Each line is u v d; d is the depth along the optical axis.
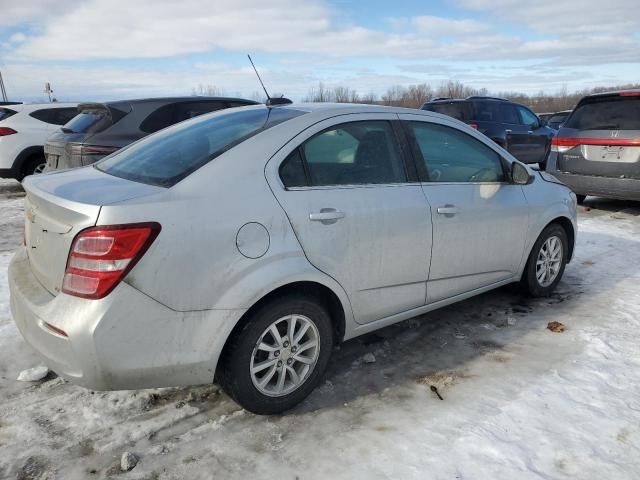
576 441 2.61
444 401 2.99
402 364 3.43
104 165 3.16
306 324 2.87
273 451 2.58
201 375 2.56
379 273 3.14
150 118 6.98
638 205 8.58
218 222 2.49
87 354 2.28
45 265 2.54
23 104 9.50
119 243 2.26
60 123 9.56
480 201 3.68
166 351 2.43
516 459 2.49
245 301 2.55
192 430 2.73
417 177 3.37
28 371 3.14
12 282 2.77
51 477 2.39
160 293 2.37
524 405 2.92
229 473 2.43
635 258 5.68
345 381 3.22
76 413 2.84
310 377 2.95
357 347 3.66
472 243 3.67
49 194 2.53
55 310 2.34
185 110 7.27
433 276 3.49
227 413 2.88
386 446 2.60
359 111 3.23
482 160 3.84
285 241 2.69
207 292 2.47
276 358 2.79
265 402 2.78
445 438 2.65
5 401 2.94
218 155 2.69
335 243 2.88
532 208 4.11
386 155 3.27
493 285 4.03
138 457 2.52
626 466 2.45
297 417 2.86
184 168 2.66
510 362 3.43
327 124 3.04
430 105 11.72
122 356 2.33
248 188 2.64
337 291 2.95
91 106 7.03
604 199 9.16
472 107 11.19
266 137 2.83
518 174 3.92
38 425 2.74
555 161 8.00
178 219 2.40
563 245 4.58
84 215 2.30
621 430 2.70
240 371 2.66
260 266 2.61
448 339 3.78
